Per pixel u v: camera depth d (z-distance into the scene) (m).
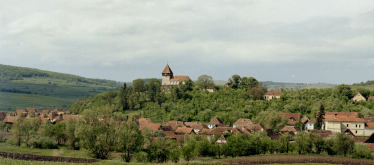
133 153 110.75
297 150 123.38
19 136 136.75
